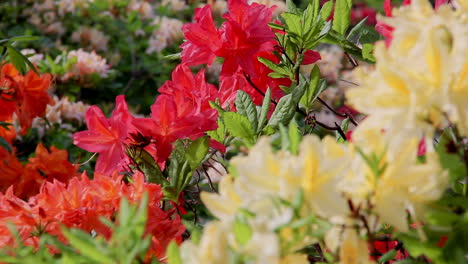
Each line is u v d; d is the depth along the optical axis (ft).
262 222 2.45
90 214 3.60
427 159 2.75
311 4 4.09
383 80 2.71
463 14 2.84
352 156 2.75
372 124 2.74
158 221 3.63
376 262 3.01
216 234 2.39
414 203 2.73
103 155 3.80
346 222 2.72
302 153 2.63
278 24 4.15
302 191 2.46
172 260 2.69
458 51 2.66
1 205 3.64
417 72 2.68
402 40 2.77
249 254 2.34
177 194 3.86
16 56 4.53
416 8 2.84
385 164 2.69
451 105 2.64
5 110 4.74
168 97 3.84
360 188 2.72
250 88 4.17
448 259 2.71
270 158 2.66
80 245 2.66
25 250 2.79
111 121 3.80
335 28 4.06
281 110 3.74
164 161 3.95
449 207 2.85
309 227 2.63
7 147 4.73
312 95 4.00
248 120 3.67
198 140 3.79
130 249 2.70
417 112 2.68
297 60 4.00
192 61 4.02
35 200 3.71
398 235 2.76
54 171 4.73
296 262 2.70
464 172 2.82
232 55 3.99
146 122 3.80
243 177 2.66
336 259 2.74
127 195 3.69
